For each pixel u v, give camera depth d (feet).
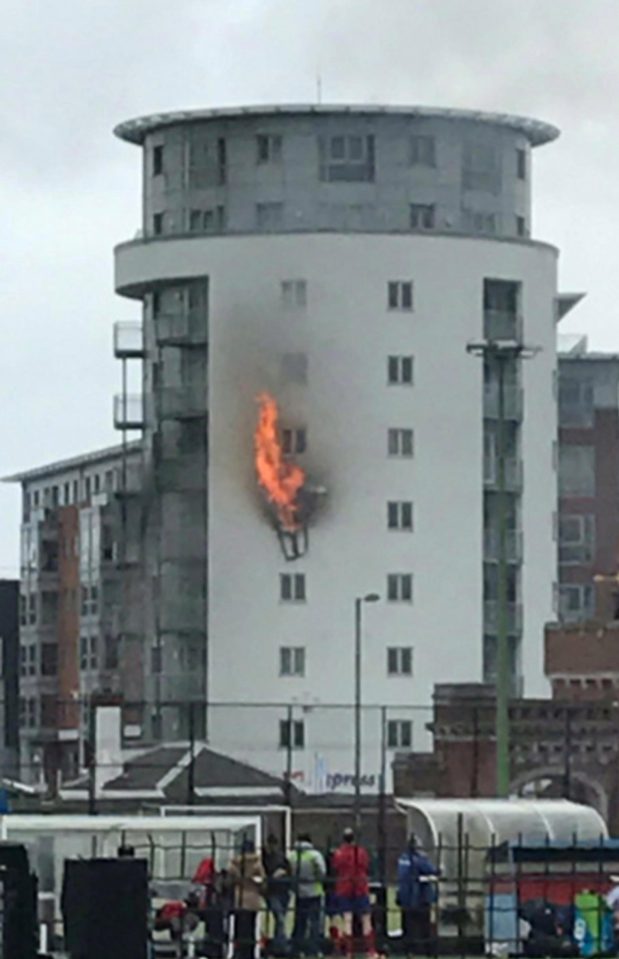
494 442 602.44
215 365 596.70
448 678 593.01
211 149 603.26
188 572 600.80
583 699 411.75
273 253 594.24
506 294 605.73
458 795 402.31
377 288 593.42
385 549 592.19
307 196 596.70
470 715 402.93
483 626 599.57
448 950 210.18
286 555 592.19
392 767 454.81
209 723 590.55
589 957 206.69
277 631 590.96
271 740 586.04
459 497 596.29
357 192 596.70
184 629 599.98
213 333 596.70
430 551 593.83
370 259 593.01
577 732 404.36
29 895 170.71
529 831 238.07
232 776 379.96
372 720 586.04
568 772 354.95
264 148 598.75
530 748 404.36
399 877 216.54
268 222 598.75
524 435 604.90
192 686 597.93
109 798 369.71
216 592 595.06
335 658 588.91
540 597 606.96
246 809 344.28
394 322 593.83
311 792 545.03
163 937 208.03
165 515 604.90
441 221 599.98
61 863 227.20
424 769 404.36
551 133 615.98
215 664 593.01
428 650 591.78
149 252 604.08
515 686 600.39
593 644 414.82
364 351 592.60
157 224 612.29
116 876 171.01
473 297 598.34
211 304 597.52
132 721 608.19
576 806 244.83
